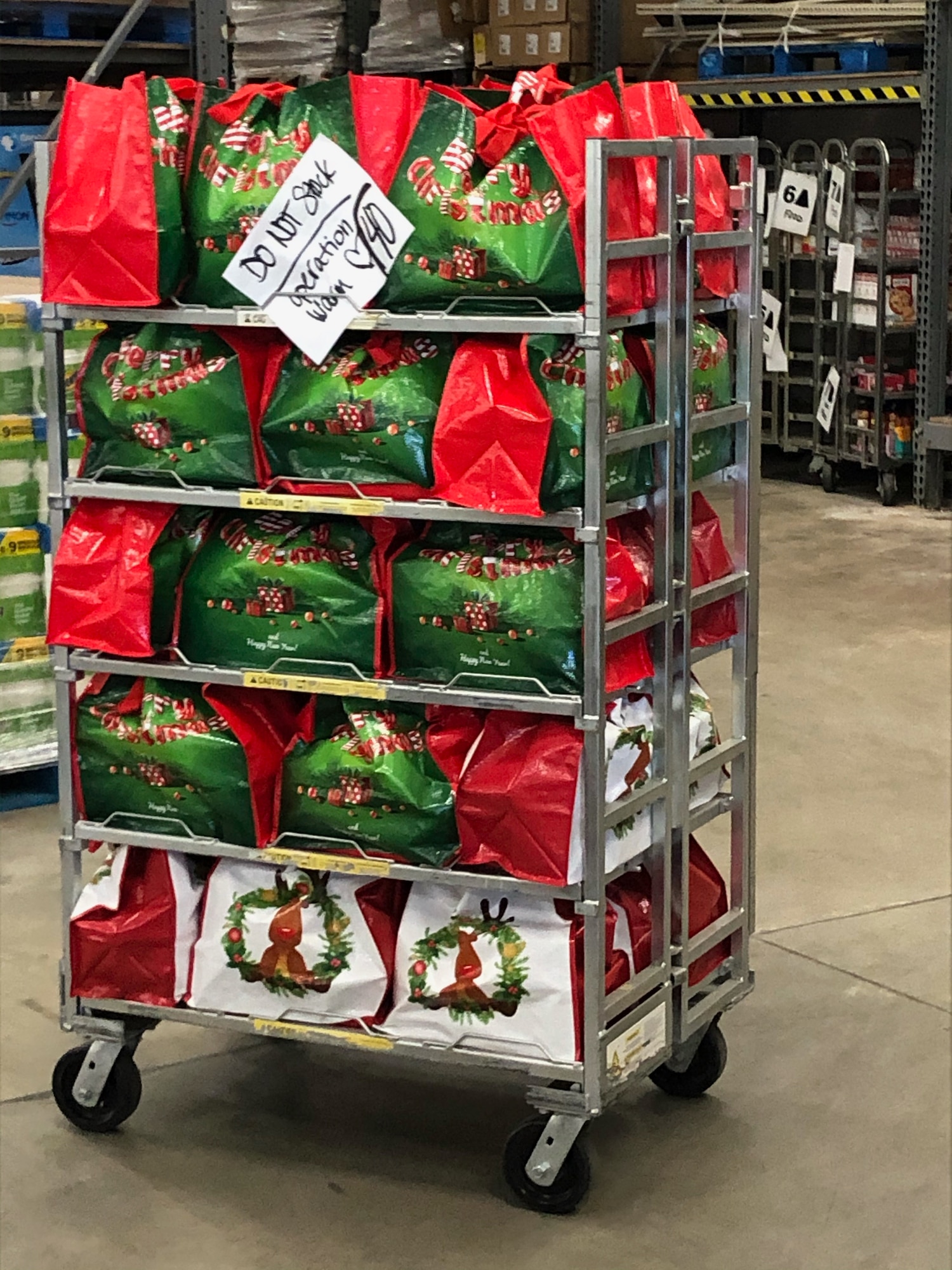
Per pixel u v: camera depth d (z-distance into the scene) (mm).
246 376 2812
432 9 8906
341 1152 3057
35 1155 3049
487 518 2641
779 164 8648
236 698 2961
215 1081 3316
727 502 8375
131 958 3021
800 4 8500
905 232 8109
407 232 2629
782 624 6301
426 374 2729
